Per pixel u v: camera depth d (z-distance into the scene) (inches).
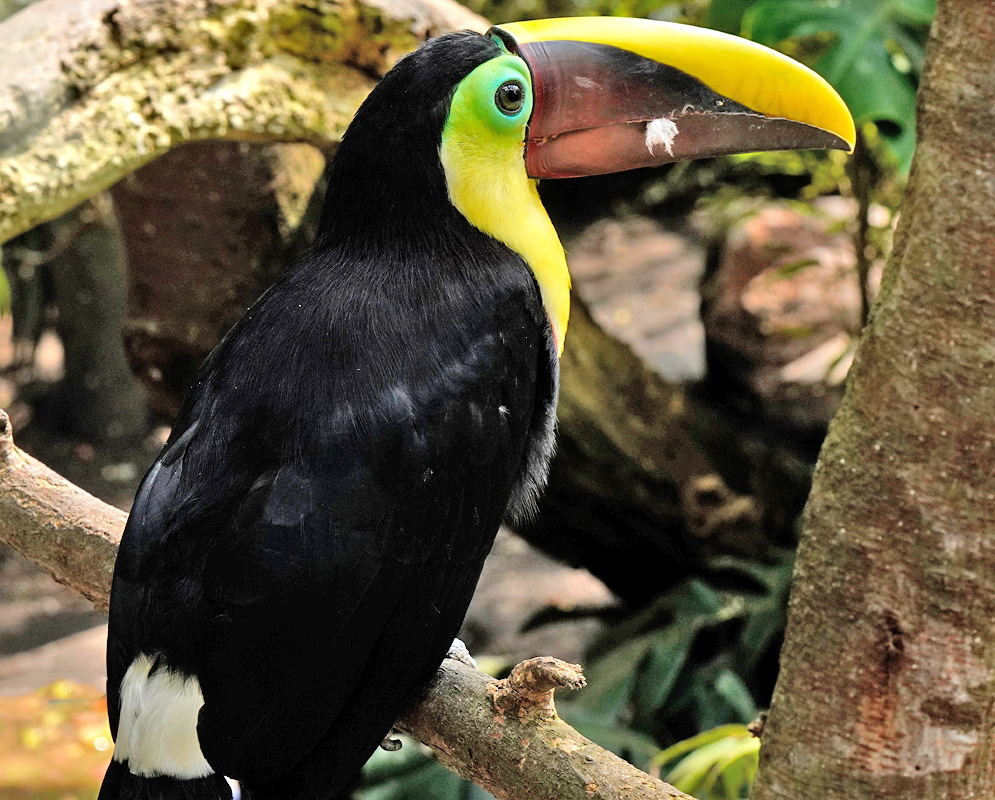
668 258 522.9
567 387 241.1
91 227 364.2
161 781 103.2
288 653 105.0
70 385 504.7
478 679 111.5
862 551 88.0
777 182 312.7
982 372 83.2
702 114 139.9
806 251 296.7
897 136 218.8
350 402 114.3
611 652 247.3
